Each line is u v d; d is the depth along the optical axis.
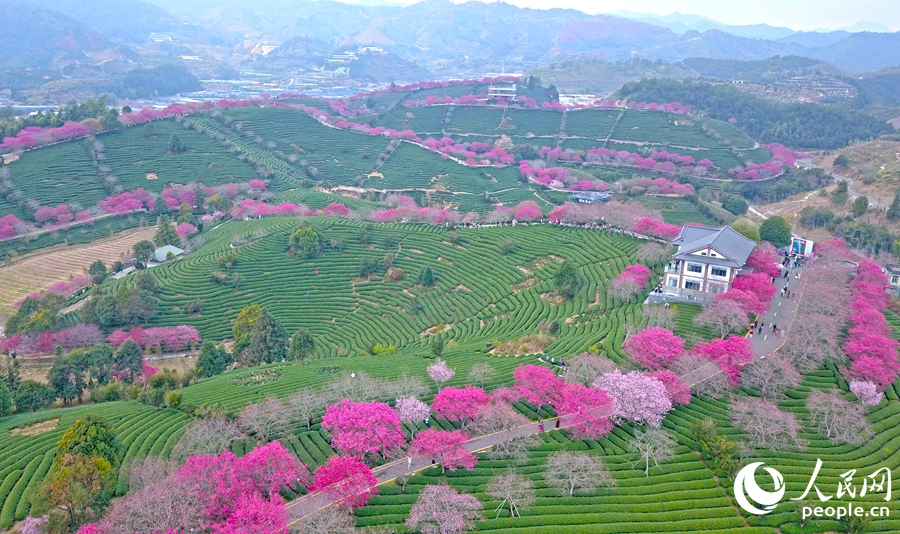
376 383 92.00
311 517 62.38
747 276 121.56
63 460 69.75
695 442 78.88
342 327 143.12
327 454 78.00
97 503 67.44
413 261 162.62
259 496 64.06
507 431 82.25
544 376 86.81
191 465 66.75
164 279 156.75
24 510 68.88
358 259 164.75
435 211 186.88
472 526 63.94
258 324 126.25
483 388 92.56
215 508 62.88
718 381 89.12
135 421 89.44
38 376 123.12
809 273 132.75
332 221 182.00
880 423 84.31
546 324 121.12
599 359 92.88
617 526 64.94
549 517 66.06
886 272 141.50
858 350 96.12
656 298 123.25
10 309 153.88
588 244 156.25
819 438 81.25
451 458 72.06
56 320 136.12
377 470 74.44
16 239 188.00
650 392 82.62
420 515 62.31
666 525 65.31
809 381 93.31
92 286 161.50
